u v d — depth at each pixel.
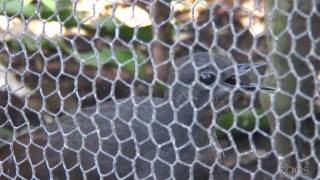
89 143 4.64
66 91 5.03
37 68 4.82
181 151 4.55
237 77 3.44
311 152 3.34
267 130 4.46
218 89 4.31
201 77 4.30
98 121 4.68
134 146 4.58
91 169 4.13
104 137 4.52
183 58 4.42
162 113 4.59
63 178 4.76
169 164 3.96
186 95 4.48
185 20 4.41
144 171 4.59
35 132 4.77
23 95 4.81
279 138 3.63
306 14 3.19
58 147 4.68
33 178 4.18
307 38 3.27
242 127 4.56
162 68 4.65
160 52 4.48
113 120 3.96
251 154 4.59
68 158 4.69
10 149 4.43
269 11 3.34
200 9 4.38
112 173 4.51
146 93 4.97
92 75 4.93
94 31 4.66
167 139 4.57
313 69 3.10
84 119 4.71
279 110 3.48
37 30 4.64
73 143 4.66
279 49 3.32
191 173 3.75
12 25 4.60
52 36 4.55
